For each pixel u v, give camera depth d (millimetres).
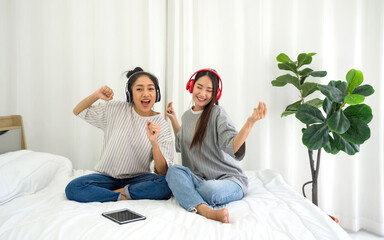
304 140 2002
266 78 2488
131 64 2445
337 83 1995
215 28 2520
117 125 1784
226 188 1598
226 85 2525
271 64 2490
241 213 1442
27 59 2357
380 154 2309
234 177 1710
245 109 2535
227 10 2498
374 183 2350
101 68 2430
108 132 1809
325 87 1956
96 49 2418
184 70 2488
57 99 2408
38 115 2406
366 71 2352
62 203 1529
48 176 1867
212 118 1742
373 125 2328
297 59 2330
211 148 1753
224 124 1655
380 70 2273
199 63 2518
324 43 2383
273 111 2506
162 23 2494
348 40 2344
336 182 2434
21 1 2311
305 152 2475
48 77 2387
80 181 1620
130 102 1839
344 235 1208
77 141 2404
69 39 2391
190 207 1451
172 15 2510
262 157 2502
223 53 2520
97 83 2434
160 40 2488
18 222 1295
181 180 1534
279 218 1335
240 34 2516
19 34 2316
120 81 2455
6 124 2207
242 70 2529
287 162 2506
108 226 1233
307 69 2283
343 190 2406
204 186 1571
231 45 2500
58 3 2367
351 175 2365
